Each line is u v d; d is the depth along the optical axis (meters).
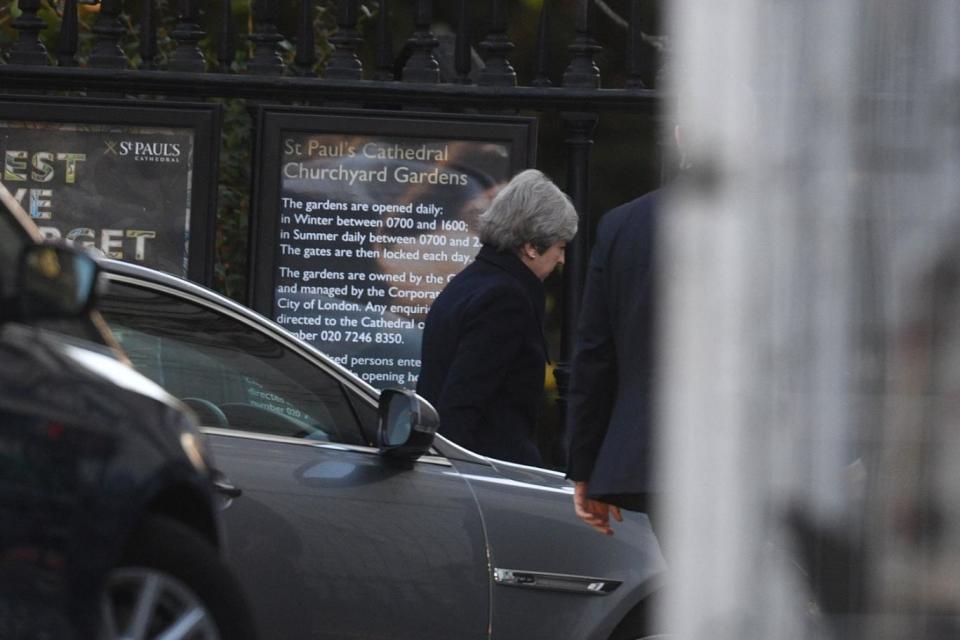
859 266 4.12
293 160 25.73
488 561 16.39
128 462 10.17
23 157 25.39
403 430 15.84
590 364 15.12
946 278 4.04
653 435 14.42
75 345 10.91
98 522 9.84
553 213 19.45
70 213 25.41
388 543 15.72
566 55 43.72
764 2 4.28
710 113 4.41
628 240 14.83
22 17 25.88
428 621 15.95
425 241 25.83
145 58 26.33
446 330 19.31
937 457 4.04
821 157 4.19
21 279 10.48
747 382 4.32
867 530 4.11
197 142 25.42
